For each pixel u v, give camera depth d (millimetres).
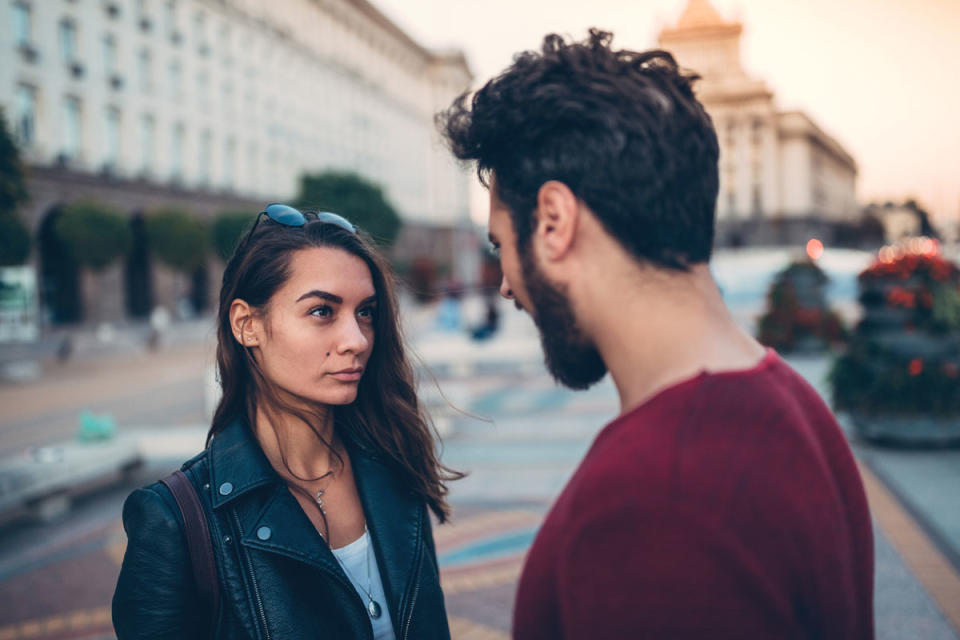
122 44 32344
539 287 817
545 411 9375
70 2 29578
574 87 778
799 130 61719
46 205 28453
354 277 1375
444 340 15531
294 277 1334
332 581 1281
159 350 23219
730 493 653
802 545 669
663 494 658
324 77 51656
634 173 741
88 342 24500
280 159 45531
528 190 800
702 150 776
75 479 6035
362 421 1521
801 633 650
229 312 1403
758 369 770
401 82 66438
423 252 69875
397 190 65062
